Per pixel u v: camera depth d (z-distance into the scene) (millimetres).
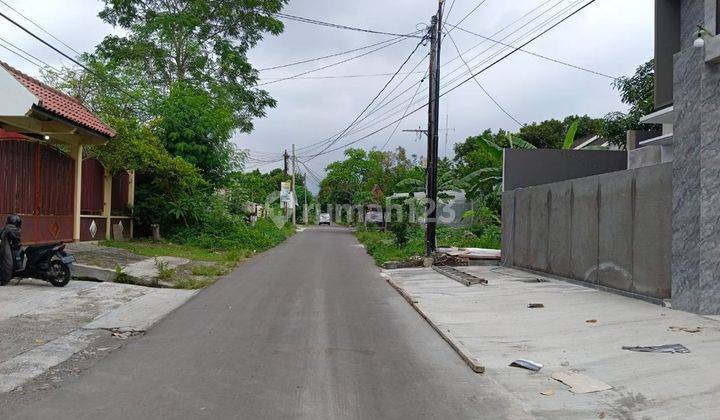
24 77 15016
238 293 12227
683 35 12344
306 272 16422
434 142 19703
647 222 10445
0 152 13445
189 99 25094
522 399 5527
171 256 18250
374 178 53031
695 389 5500
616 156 20344
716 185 8930
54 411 5039
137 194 22969
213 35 32969
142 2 31766
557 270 14539
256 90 35375
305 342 7801
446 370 6559
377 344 7805
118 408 5125
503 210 19016
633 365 6430
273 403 5305
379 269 18188
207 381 5969
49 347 7344
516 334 8336
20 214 14250
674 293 9539
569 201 13844
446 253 19812
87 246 17531
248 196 30875
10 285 11367
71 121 14758
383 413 5098
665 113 12500
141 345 7598
